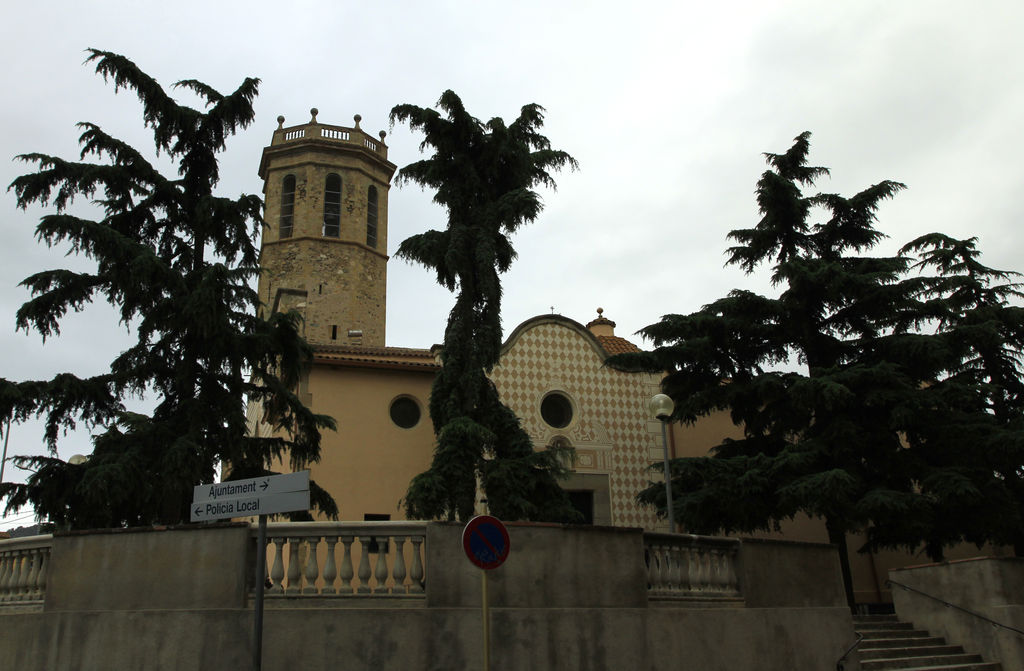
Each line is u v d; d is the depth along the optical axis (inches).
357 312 1473.9
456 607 393.7
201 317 557.6
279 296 1359.5
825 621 525.0
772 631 490.0
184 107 637.3
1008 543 749.9
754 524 790.5
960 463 737.0
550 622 407.8
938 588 669.3
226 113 647.1
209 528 397.7
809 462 740.7
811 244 918.4
